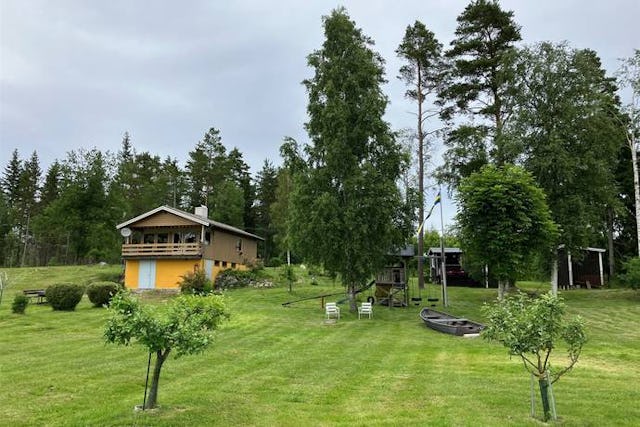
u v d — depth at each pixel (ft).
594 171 79.36
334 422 21.31
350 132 74.64
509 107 86.53
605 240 127.24
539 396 26.00
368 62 76.48
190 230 118.93
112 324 21.94
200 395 25.89
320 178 73.15
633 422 21.56
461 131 91.81
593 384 29.17
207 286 95.50
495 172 67.82
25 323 56.65
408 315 70.74
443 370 33.30
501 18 92.43
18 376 30.19
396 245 76.84
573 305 79.92
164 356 23.52
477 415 22.39
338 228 70.03
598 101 82.02
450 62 101.40
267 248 213.05
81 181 164.25
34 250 223.92
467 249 68.03
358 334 52.19
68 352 38.68
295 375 31.37
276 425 20.88
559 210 78.74
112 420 21.42
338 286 112.78
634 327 57.36
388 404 24.41
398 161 76.23
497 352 40.86
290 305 82.12
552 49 84.07
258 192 220.43
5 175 238.89
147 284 117.08
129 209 188.03
